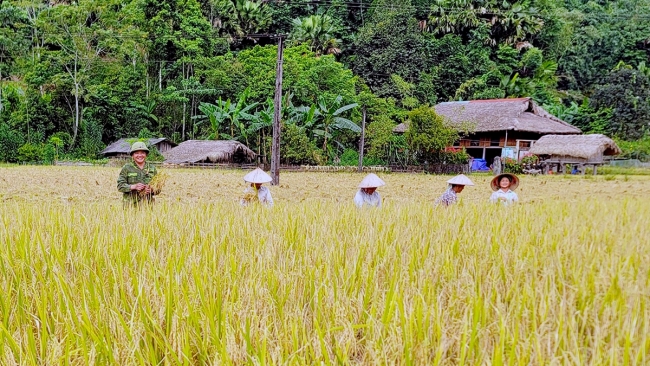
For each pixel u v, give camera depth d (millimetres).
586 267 2916
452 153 30812
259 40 52375
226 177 21047
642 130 40594
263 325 2074
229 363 1761
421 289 2535
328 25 50562
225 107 37094
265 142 34875
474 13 49969
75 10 37656
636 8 58156
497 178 7434
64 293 2283
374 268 2896
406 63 47219
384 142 35000
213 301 2246
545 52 53250
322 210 6105
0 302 2328
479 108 35531
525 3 51781
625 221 5105
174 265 2734
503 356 1836
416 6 53031
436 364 1755
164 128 41906
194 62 41594
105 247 3340
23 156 34000
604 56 54625
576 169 26781
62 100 38656
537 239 4016
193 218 4875
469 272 2957
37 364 1892
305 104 40250
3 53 41062
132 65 41781
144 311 2180
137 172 6293
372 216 5457
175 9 42938
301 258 3189
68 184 15922
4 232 3912
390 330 1973
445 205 7207
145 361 1924
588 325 2182
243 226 4516
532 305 2254
